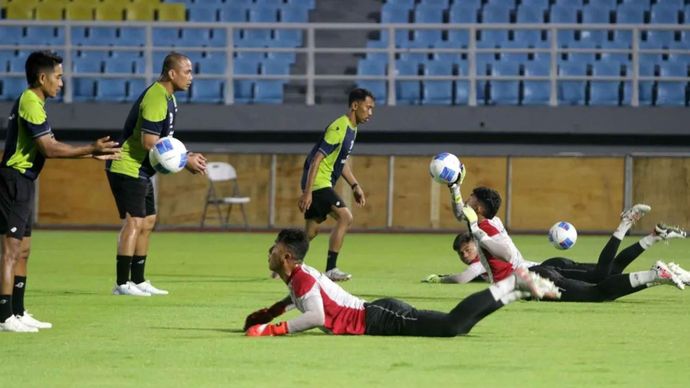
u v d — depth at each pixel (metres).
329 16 55.19
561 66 52.00
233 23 48.53
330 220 49.19
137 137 22.56
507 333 17.30
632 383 13.32
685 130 48.81
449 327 16.33
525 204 46.88
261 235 44.97
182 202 47.28
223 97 51.97
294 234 16.33
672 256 35.59
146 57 49.03
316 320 16.34
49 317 19.36
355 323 16.59
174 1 55.47
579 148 49.78
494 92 51.19
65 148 16.89
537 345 16.12
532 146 49.84
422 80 51.06
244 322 18.64
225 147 50.25
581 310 20.34
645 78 48.28
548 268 21.70
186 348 15.70
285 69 52.97
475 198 20.45
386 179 47.16
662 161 46.47
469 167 46.94
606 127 48.94
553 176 46.69
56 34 54.62
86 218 47.44
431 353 15.26
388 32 52.88
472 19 53.88
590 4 54.00
